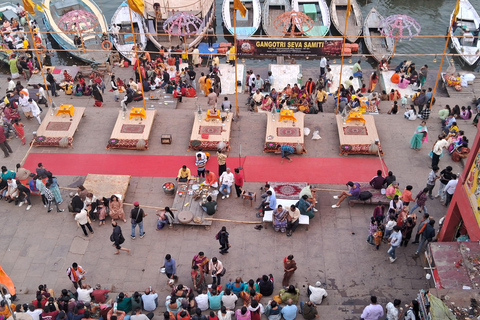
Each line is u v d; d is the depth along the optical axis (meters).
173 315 16.72
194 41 40.72
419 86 34.84
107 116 27.81
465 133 26.08
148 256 20.16
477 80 35.34
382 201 21.50
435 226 20.89
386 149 25.11
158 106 30.50
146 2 43.78
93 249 20.48
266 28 43.06
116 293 18.47
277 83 36.81
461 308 14.43
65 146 25.47
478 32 42.12
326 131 26.39
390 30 39.94
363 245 20.38
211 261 18.31
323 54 40.91
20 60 35.41
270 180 23.48
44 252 20.39
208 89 33.22
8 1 48.59
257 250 20.28
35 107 26.64
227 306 17.34
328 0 46.69
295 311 16.66
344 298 18.17
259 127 26.88
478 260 16.38
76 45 40.06
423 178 23.34
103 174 23.39
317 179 23.42
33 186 22.11
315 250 20.22
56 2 43.53
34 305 16.84
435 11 45.44
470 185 17.70
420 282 18.86
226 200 22.47
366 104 30.14
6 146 24.83
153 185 23.31
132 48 39.84
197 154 22.92
